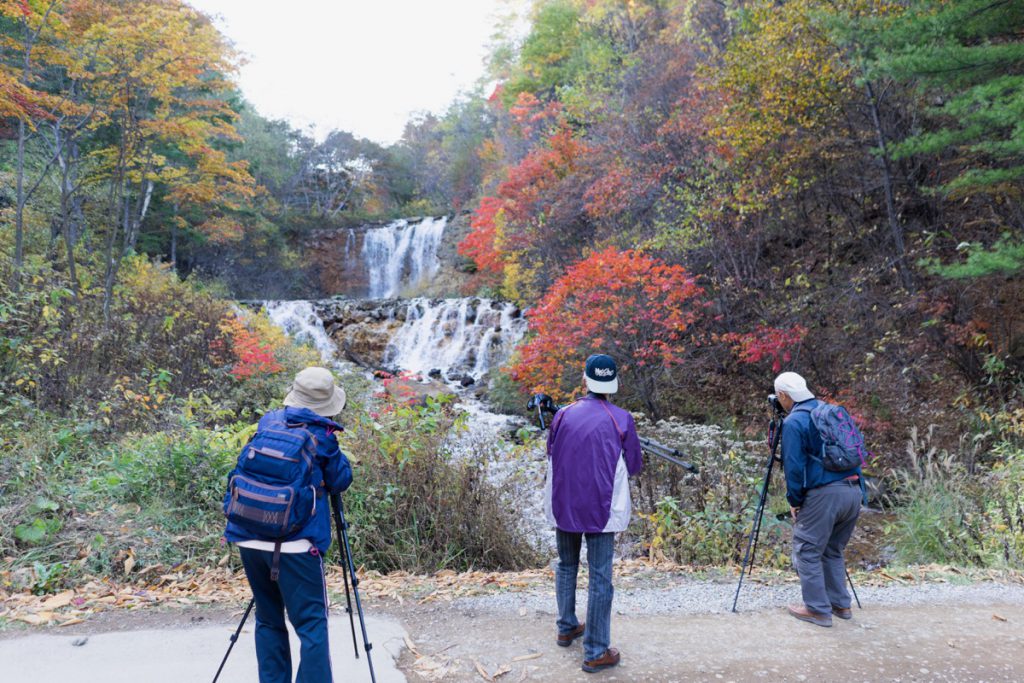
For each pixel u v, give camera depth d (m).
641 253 13.49
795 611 4.55
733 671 3.68
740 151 13.18
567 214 18.47
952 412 10.67
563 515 3.69
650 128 17.91
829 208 13.85
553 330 12.48
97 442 8.12
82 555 5.40
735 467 7.65
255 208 33.16
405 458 6.48
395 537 6.32
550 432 3.83
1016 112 7.80
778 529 6.83
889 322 12.03
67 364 9.02
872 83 11.69
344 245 36.78
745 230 13.50
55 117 14.12
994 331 10.90
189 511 6.21
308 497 2.91
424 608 4.73
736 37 13.52
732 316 13.14
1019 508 6.82
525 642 4.09
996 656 3.96
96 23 12.93
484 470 6.94
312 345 21.42
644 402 13.32
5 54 13.90
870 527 8.55
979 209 11.96
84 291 12.36
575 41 30.17
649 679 3.57
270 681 2.98
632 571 5.95
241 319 16.14
